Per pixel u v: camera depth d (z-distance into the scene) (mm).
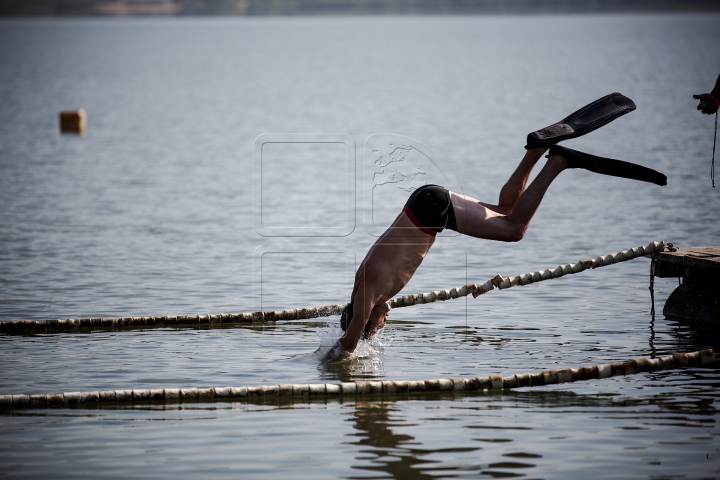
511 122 116375
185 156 90125
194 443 21359
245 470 19828
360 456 20547
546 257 43969
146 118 133250
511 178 28328
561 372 25609
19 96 170250
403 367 27234
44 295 36906
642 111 118000
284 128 116812
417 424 22531
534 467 19828
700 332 30797
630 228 50094
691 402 23734
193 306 35312
